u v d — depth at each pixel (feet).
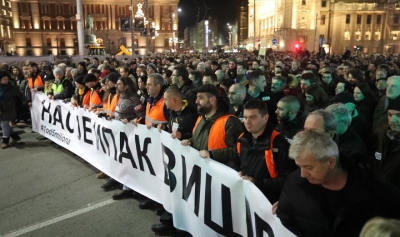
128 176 15.24
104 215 14.01
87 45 123.13
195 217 10.93
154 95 14.20
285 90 20.44
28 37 230.07
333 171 6.07
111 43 226.17
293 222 6.83
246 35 383.65
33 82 29.40
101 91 18.57
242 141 9.27
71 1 233.14
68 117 20.67
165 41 245.04
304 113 14.19
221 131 10.30
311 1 250.78
